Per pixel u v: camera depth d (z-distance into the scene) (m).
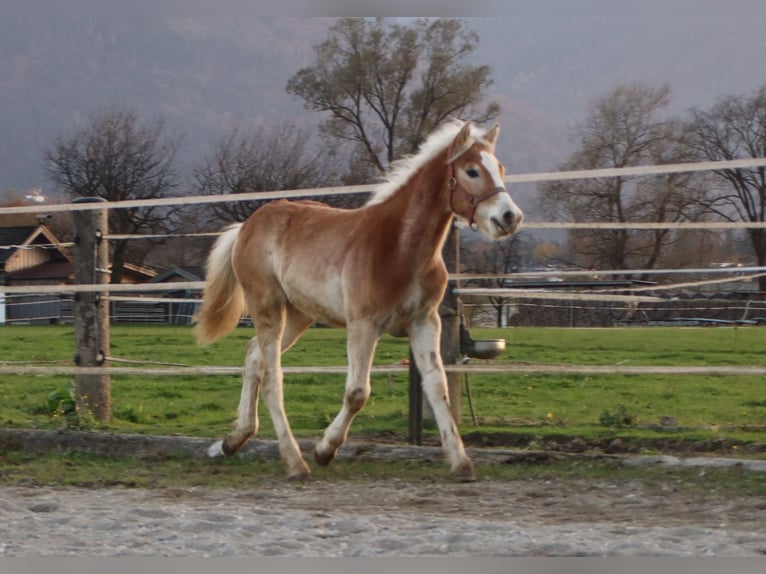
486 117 49.06
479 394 13.28
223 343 21.97
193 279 44.78
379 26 47.22
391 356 18.08
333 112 48.12
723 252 44.06
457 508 6.59
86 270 10.30
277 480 7.79
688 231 40.34
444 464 8.16
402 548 5.33
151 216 47.94
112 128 53.44
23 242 54.09
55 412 10.45
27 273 54.09
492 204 7.11
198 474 8.05
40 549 5.37
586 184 41.72
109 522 6.00
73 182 52.91
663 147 45.09
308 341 22.52
